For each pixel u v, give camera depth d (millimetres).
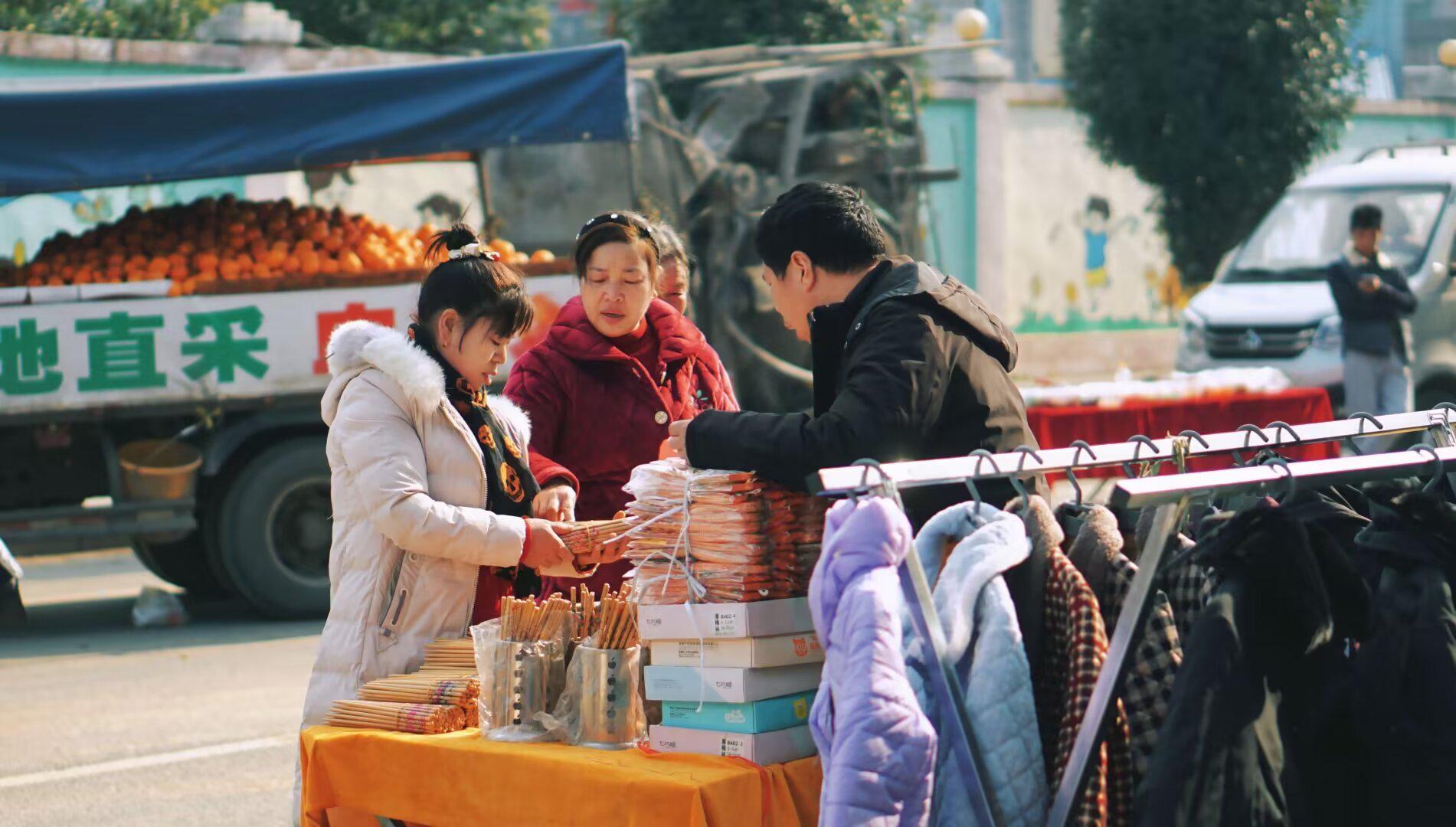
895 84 12312
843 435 2758
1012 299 19203
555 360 4023
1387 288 10555
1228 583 2447
